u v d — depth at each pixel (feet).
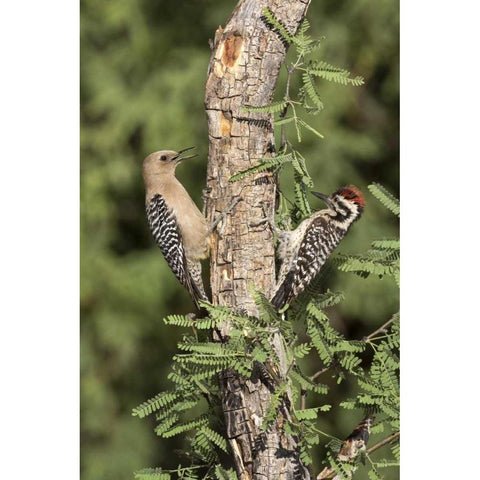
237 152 29.48
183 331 60.13
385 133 60.08
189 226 36.09
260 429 29.22
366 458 30.40
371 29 58.70
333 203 35.12
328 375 59.36
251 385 29.30
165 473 30.32
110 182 59.62
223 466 30.86
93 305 60.23
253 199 29.71
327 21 59.21
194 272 36.17
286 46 29.40
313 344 30.48
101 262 59.72
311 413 29.32
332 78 28.96
